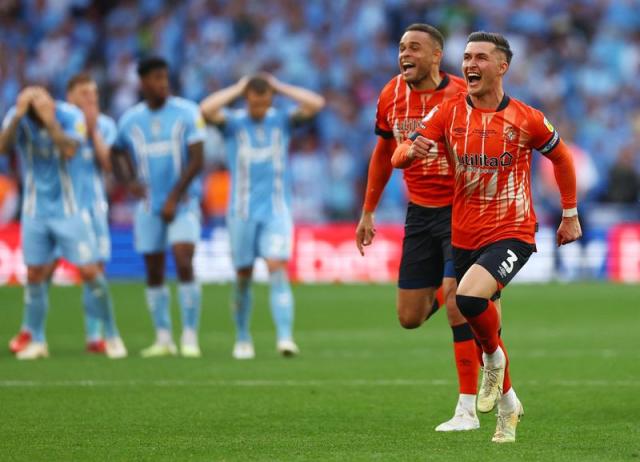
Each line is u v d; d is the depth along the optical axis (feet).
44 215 129.70
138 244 134.10
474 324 74.43
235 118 133.59
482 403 74.95
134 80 294.46
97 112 138.62
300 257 237.86
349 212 263.49
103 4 309.01
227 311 186.80
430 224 88.38
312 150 266.16
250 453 72.95
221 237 239.30
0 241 230.07
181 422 86.48
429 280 89.45
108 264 242.17
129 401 97.14
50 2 309.01
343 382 109.09
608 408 92.89
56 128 125.18
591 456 70.54
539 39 303.68
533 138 77.00
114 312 183.73
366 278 237.04
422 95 88.74
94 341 138.00
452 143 78.07
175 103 133.90
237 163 132.67
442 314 184.75
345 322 171.83
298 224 259.39
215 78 293.64
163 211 131.75
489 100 77.25
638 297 207.10
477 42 76.54
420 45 87.20
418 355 132.57
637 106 295.48
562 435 79.61
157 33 302.45
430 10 304.30
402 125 89.61
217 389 104.37
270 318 178.09
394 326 166.81
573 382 108.37
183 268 133.39
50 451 74.33
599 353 132.46
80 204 130.31
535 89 293.43
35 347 131.54
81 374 114.83
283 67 294.25
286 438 79.10
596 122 287.69
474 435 80.07
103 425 84.99
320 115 282.15
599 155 280.31
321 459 70.33
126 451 74.13
